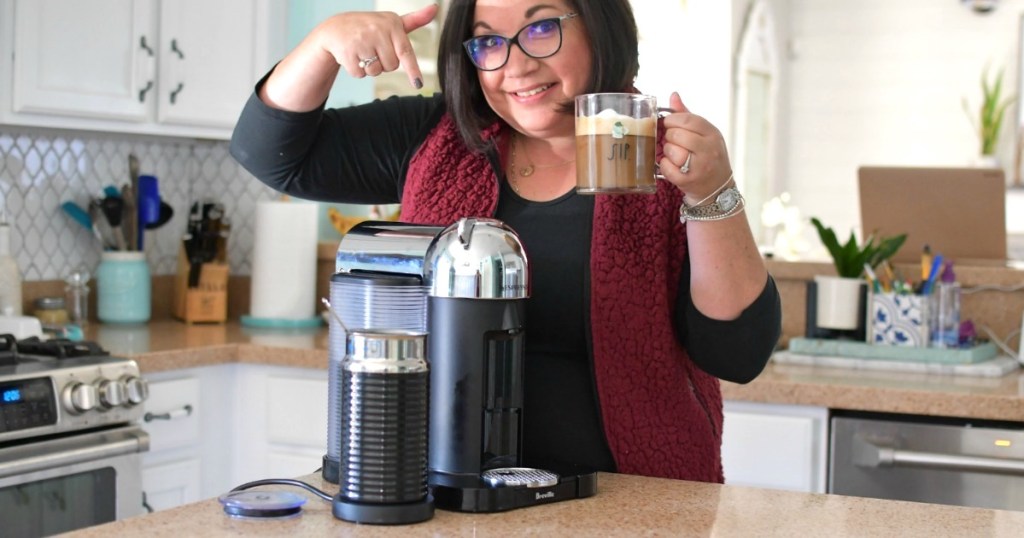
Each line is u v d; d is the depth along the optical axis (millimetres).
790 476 2463
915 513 1166
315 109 1498
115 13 2902
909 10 6996
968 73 6867
